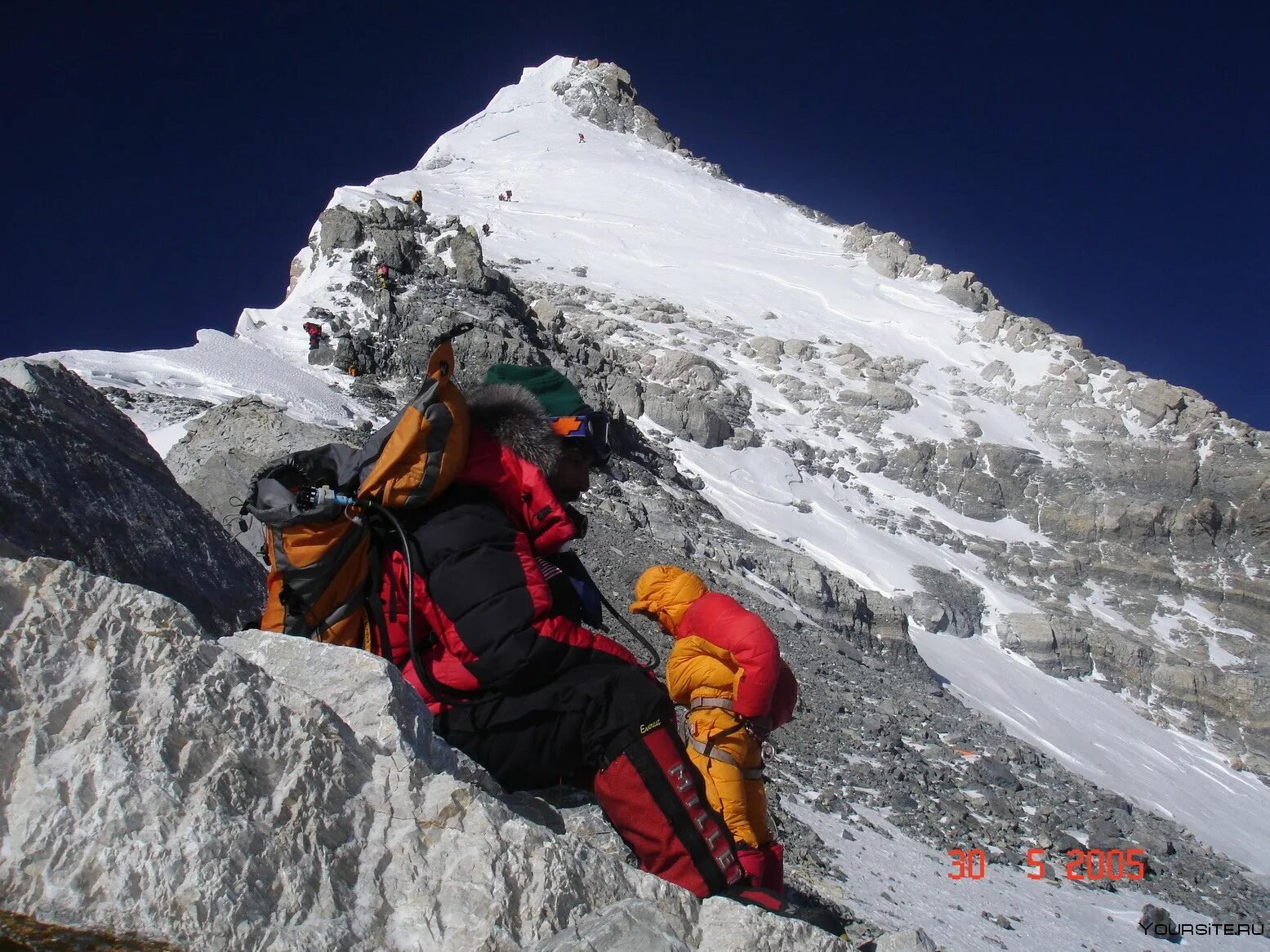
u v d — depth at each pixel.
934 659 43.69
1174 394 72.44
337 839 2.45
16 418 4.15
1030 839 20.05
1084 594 57.28
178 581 4.44
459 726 3.25
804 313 88.25
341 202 70.12
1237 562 61.56
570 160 129.12
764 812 4.29
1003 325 82.88
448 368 3.29
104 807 2.21
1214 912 18.92
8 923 2.04
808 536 51.66
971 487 62.44
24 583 2.46
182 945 2.11
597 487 38.00
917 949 3.32
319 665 2.87
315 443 16.19
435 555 3.25
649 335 75.25
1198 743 45.91
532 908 2.50
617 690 3.26
